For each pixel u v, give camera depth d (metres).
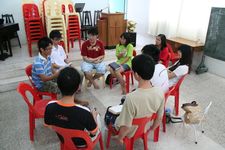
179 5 4.56
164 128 2.38
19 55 4.77
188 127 2.47
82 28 5.88
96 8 6.61
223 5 3.73
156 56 2.29
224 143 2.24
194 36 4.35
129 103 1.54
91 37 3.21
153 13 5.34
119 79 3.16
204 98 3.17
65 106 1.38
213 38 3.91
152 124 1.97
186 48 2.61
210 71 4.22
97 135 1.76
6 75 3.77
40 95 2.57
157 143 2.21
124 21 5.43
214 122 2.60
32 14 4.98
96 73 3.37
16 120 2.58
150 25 5.55
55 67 2.99
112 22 5.26
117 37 5.45
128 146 1.83
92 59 3.32
